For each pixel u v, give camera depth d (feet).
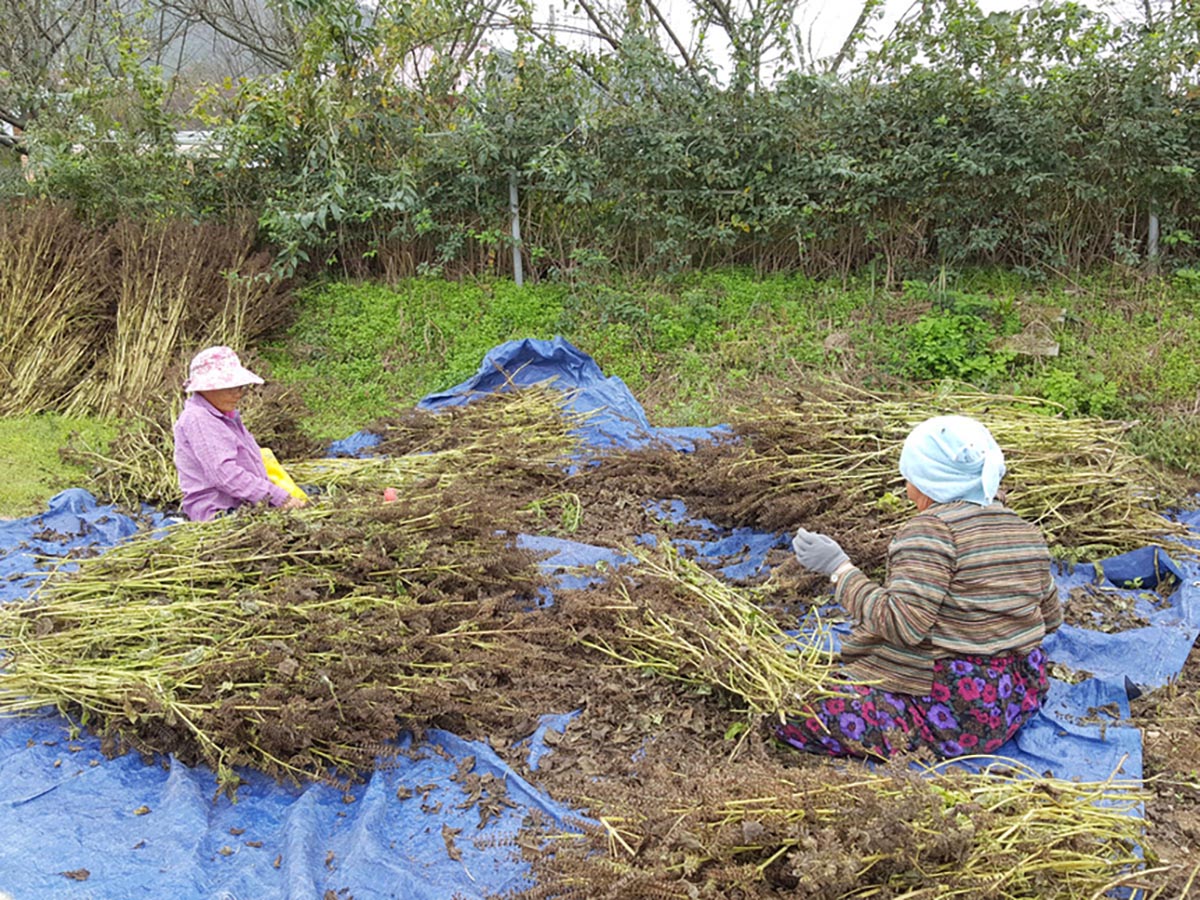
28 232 28.12
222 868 9.30
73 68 39.14
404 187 30.76
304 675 10.86
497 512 14.62
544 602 14.43
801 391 19.42
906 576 10.11
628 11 34.88
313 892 8.65
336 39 31.99
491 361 25.39
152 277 28.37
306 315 31.65
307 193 32.53
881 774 9.21
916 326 27.43
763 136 30.86
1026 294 29.01
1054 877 8.07
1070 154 28.91
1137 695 12.31
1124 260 28.94
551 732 11.54
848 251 31.48
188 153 34.40
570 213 32.55
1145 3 31.55
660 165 31.07
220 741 10.59
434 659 12.11
